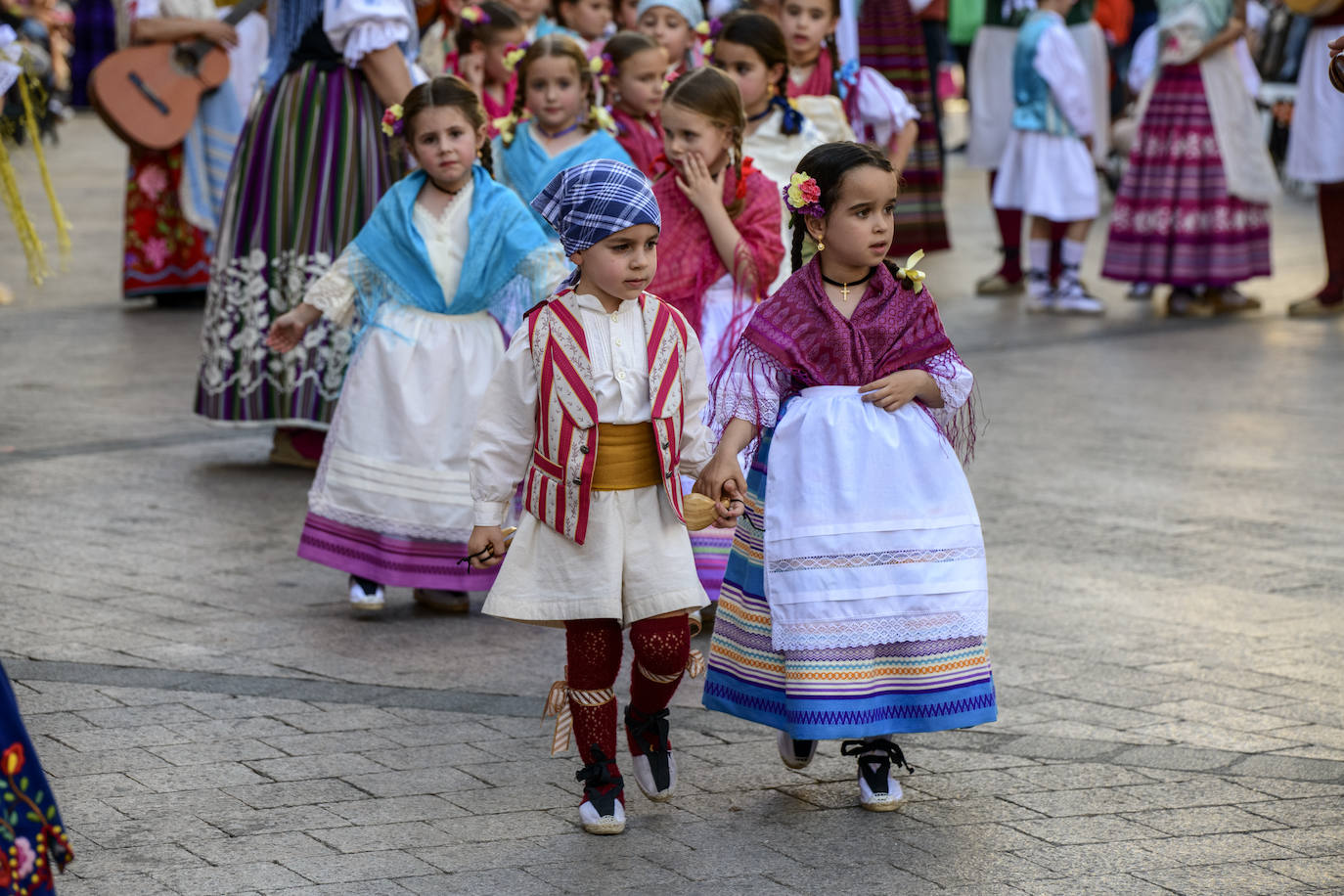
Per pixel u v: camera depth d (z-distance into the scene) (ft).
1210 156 57.26
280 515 34.86
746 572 20.86
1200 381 47.73
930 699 20.11
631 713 20.62
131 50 56.95
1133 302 62.75
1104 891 18.16
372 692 24.67
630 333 20.10
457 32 38.88
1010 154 61.26
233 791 20.80
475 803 20.61
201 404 38.14
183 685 24.73
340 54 37.19
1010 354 52.06
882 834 19.76
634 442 19.93
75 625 27.40
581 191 19.63
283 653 26.32
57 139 119.75
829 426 20.13
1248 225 58.08
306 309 28.19
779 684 20.42
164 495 36.14
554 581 19.88
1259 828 19.88
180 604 28.78
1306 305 58.65
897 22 61.67
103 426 42.24
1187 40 55.98
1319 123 56.70
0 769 15.14
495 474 20.13
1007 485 37.01
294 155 37.09
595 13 43.78
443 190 28.27
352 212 37.11
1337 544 32.58
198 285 59.82
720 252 27.71
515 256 27.66
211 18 57.52
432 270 27.86
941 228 64.18
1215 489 36.60
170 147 57.41
